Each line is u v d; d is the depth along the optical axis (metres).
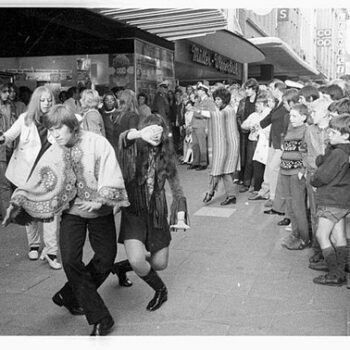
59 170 3.26
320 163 4.14
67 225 3.30
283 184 5.24
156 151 3.59
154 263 3.72
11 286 4.27
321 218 4.18
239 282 4.34
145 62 10.51
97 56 10.16
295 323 3.55
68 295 3.66
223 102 7.39
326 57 38.06
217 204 7.55
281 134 6.70
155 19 9.02
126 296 4.07
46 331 3.48
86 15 8.98
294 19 26.75
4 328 3.52
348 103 4.36
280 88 6.98
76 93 8.29
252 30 20.25
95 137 3.30
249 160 8.51
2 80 8.93
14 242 5.53
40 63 10.28
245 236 5.78
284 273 4.56
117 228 5.71
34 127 4.50
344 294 4.06
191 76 18.94
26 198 3.31
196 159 11.30
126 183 3.55
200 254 5.12
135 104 6.00
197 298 4.00
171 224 3.79
